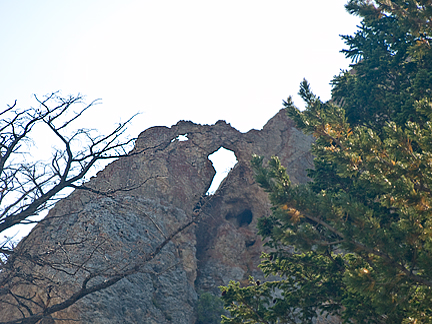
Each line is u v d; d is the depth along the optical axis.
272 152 117.50
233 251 105.75
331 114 40.09
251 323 38.69
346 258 39.41
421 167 31.03
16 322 26.14
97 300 69.88
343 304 33.31
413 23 43.31
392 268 26.70
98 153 28.84
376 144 33.06
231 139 117.81
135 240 83.38
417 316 27.64
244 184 113.81
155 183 101.88
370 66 50.38
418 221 28.64
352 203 30.70
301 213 33.09
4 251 25.88
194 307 90.69
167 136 110.81
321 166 45.41
